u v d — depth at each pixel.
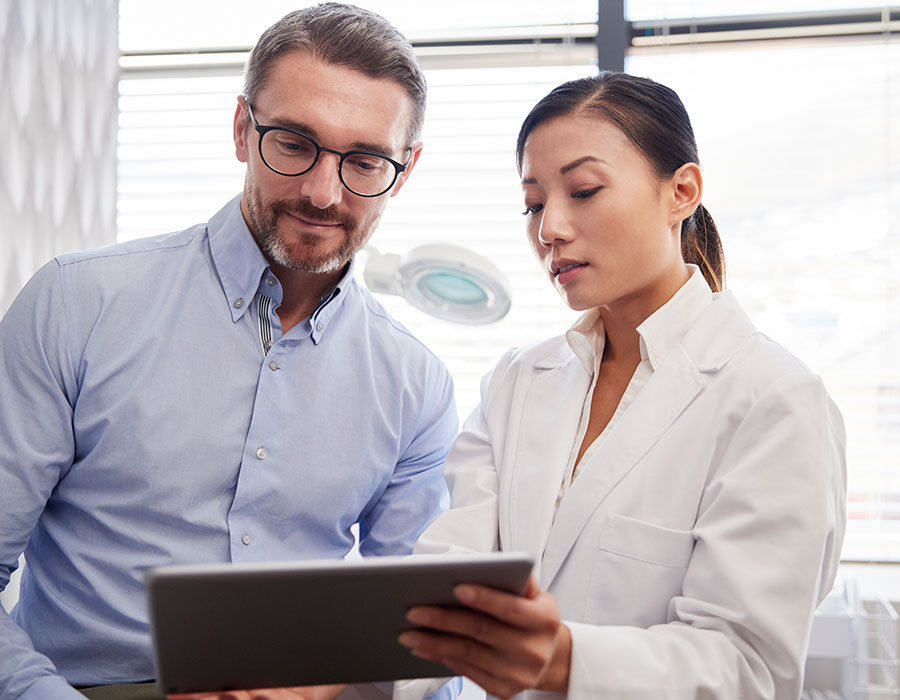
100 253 1.38
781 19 2.48
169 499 1.32
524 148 1.12
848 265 2.42
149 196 2.75
